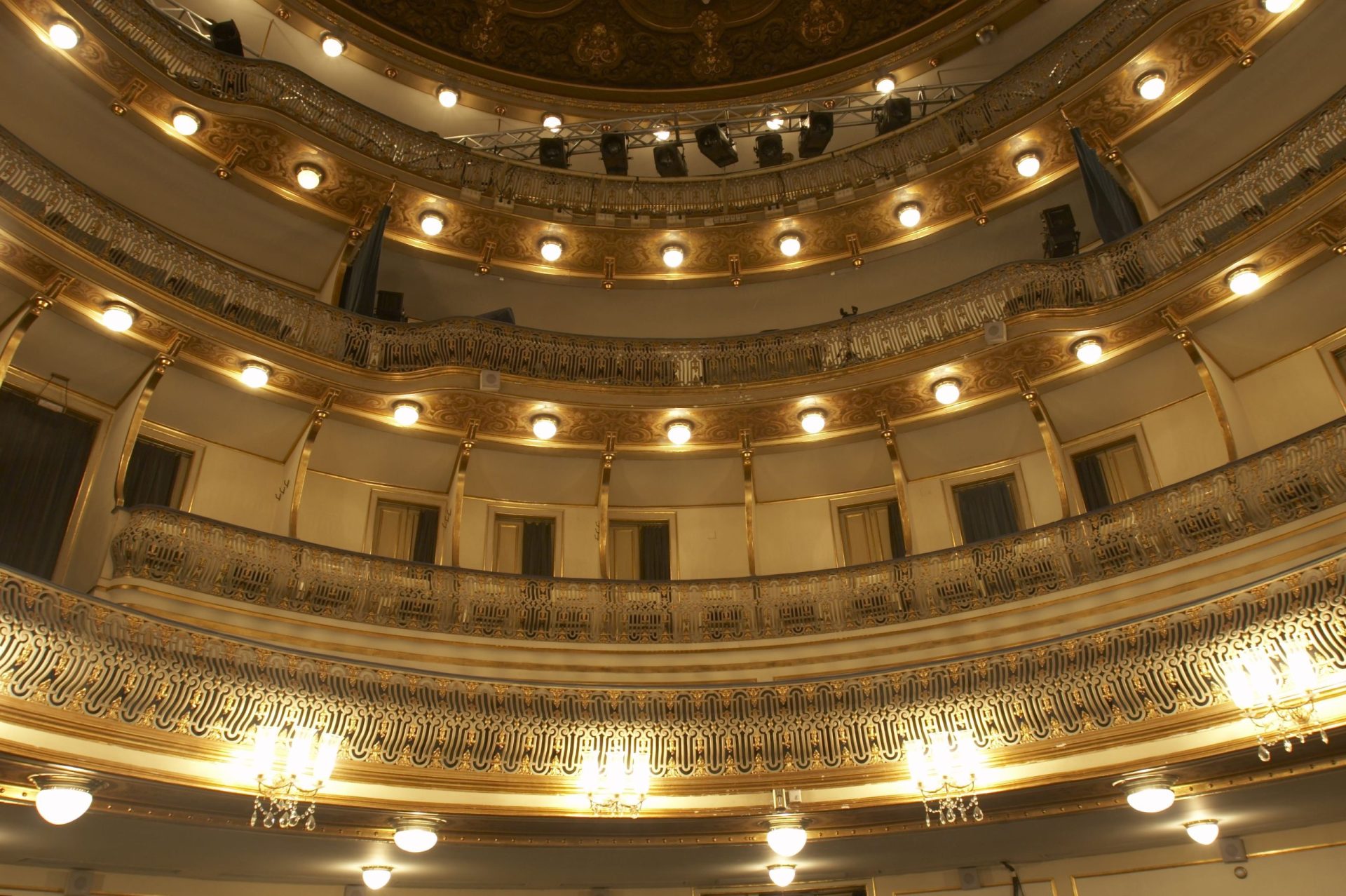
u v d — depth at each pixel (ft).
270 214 54.19
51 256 39.55
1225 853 39.60
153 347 43.86
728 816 37.29
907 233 59.26
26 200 40.04
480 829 36.91
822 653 45.57
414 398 48.60
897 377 48.83
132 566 38.34
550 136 68.54
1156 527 41.06
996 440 51.08
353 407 48.62
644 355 53.26
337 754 35.94
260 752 33.04
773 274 60.80
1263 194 43.27
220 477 47.11
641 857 40.42
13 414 41.32
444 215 57.36
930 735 37.24
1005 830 38.27
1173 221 45.85
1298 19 47.19
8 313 40.75
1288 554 37.73
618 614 46.62
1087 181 50.93
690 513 54.13
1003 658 37.99
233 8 61.98
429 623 44.14
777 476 53.52
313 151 52.95
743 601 47.14
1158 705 35.06
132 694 31.96
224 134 51.06
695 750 39.78
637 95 72.43
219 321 44.16
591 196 61.16
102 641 31.58
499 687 38.88
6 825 31.81
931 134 58.70
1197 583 39.63
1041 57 56.44
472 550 51.03
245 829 33.71
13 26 44.75
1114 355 46.96
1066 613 42.27
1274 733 30.94
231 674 34.19
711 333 61.77
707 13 73.36
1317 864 37.76
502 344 51.57
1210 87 50.37
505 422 50.55
